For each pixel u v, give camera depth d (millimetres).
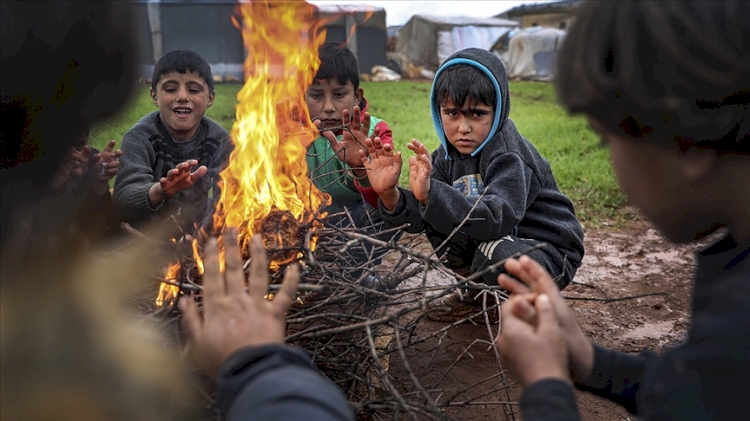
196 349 1059
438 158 2941
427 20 21875
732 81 862
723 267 1039
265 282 1103
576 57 973
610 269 3580
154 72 2961
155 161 2971
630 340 2760
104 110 882
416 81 20500
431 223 2365
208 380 1496
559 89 1013
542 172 2762
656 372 1048
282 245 1862
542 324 1109
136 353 890
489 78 2539
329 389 938
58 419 789
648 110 901
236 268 1091
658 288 3320
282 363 968
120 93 890
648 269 3578
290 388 892
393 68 22688
